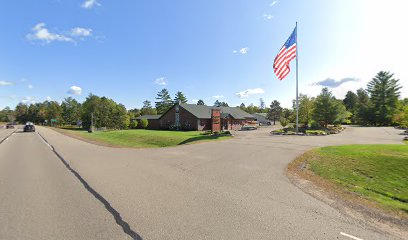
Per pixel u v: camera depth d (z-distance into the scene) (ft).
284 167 31.94
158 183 24.30
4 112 471.21
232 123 167.73
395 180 29.78
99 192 21.36
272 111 301.43
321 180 27.32
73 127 254.68
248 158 38.01
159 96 324.80
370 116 210.38
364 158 36.88
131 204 18.44
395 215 17.52
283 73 68.69
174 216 16.21
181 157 39.68
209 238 13.30
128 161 36.68
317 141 61.05
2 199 19.61
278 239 13.24
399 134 89.71
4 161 38.11
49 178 26.53
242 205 18.31
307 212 17.08
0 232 13.92
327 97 119.44
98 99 207.21
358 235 13.88
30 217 16.02
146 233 13.87
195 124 150.30
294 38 70.74
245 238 13.33
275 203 18.83
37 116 398.83
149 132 124.36
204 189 22.33
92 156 42.19
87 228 14.44
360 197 22.11
